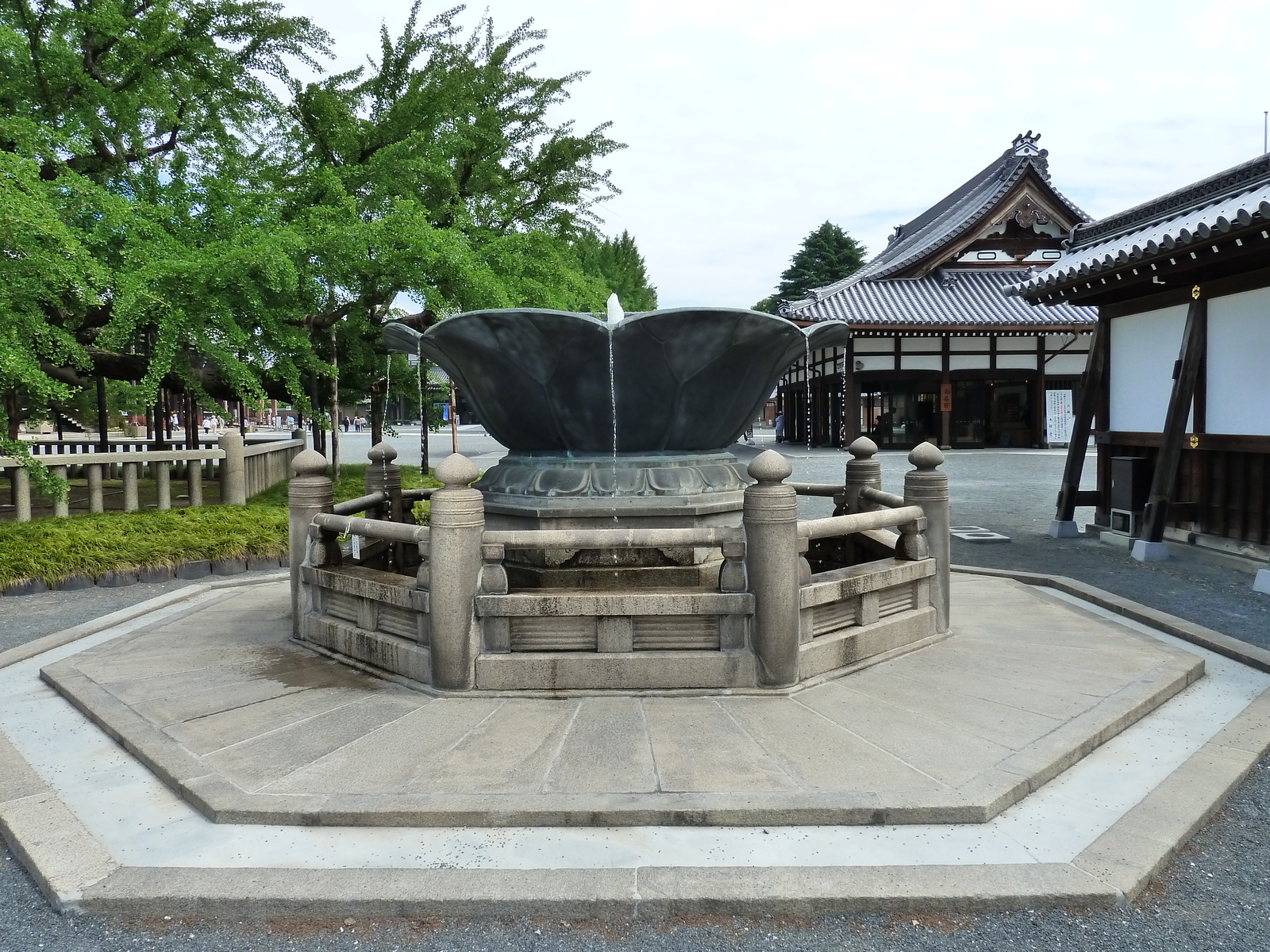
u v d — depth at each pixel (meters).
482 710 4.18
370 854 2.97
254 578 8.14
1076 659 5.04
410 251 9.81
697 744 3.72
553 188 13.73
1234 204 8.18
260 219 10.15
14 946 2.61
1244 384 8.53
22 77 9.49
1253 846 3.13
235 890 2.75
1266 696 4.57
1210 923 2.67
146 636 5.82
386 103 12.86
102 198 8.47
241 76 10.91
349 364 14.28
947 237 30.28
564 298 11.70
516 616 4.45
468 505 4.35
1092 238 10.77
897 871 2.83
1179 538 9.63
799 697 4.32
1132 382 10.36
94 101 9.74
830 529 4.80
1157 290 9.67
